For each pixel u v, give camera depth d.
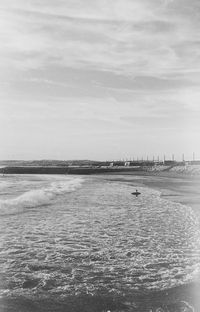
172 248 11.51
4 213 19.81
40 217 18.42
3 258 10.30
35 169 161.12
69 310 6.69
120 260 10.08
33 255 10.68
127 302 7.01
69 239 12.95
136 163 197.00
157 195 32.47
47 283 8.16
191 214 19.50
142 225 15.91
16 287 7.88
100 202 26.20
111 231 14.48
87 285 7.98
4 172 160.88
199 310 6.55
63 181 70.44
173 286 7.84
